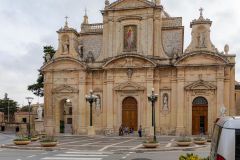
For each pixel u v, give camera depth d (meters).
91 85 58.38
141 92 55.59
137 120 55.81
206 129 52.84
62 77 59.28
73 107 58.47
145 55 56.06
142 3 56.84
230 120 9.80
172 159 24.69
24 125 65.50
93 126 53.69
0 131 69.44
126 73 56.31
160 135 53.44
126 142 40.72
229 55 53.03
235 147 9.49
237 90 72.94
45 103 59.59
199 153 29.06
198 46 53.72
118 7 57.91
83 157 26.08
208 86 52.72
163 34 57.84
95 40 61.91
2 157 26.16
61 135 54.88
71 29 59.66
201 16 54.16
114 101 56.84
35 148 32.53
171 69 55.06
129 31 57.41
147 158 25.36
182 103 53.72
